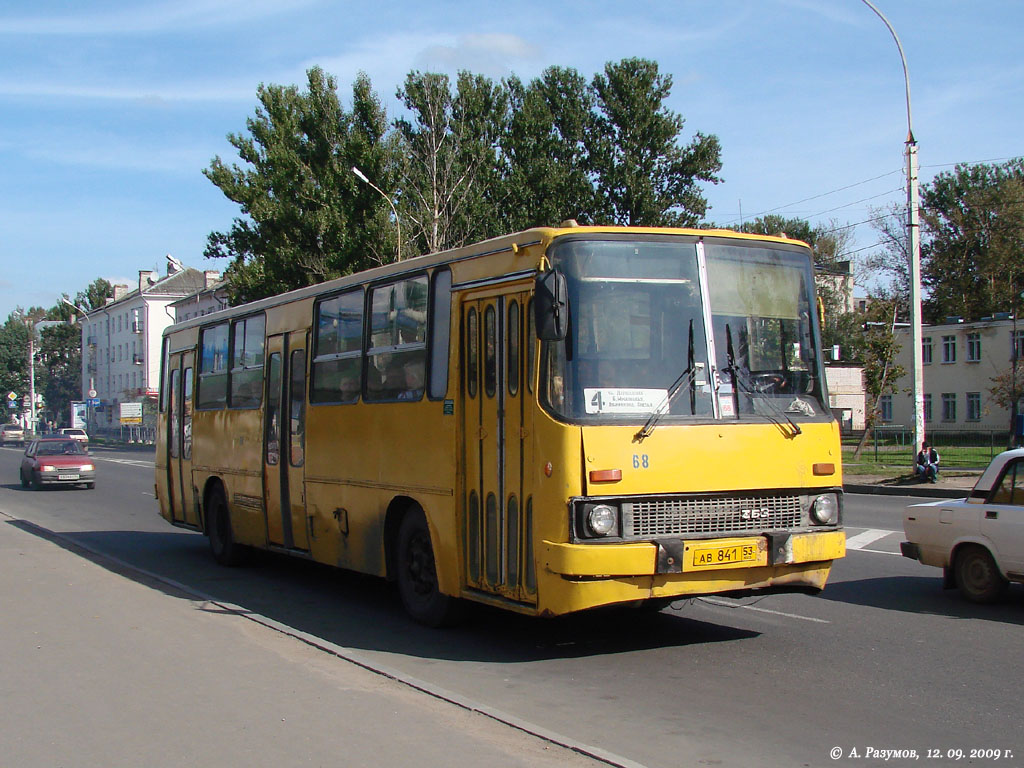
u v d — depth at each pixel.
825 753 5.54
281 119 38.69
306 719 5.88
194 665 7.20
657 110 48.09
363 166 37.22
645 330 7.55
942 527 10.48
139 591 10.44
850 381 63.34
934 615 9.61
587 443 7.14
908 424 63.69
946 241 75.25
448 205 39.50
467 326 8.38
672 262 7.75
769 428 7.70
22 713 6.09
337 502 10.52
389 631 9.17
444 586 8.53
